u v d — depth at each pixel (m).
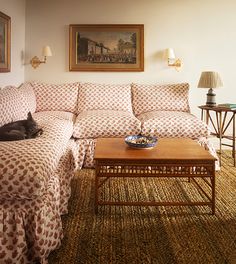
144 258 1.77
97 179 2.24
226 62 4.29
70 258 1.76
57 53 4.27
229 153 4.02
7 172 1.66
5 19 3.45
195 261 1.74
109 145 2.57
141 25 4.19
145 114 3.74
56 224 1.84
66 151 2.68
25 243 1.67
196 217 2.26
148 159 2.18
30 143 2.06
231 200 2.56
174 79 4.33
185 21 4.21
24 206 1.69
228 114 4.36
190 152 2.36
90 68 4.27
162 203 2.27
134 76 4.33
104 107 3.88
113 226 2.13
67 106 3.93
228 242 1.93
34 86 4.01
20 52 4.09
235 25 4.21
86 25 4.19
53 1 4.17
